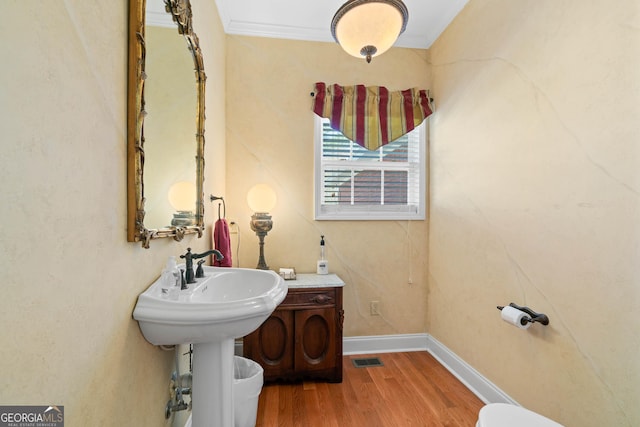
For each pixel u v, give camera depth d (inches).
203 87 56.8
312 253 89.1
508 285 59.6
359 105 89.4
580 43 44.2
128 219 31.9
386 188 94.7
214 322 33.5
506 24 59.8
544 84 50.6
